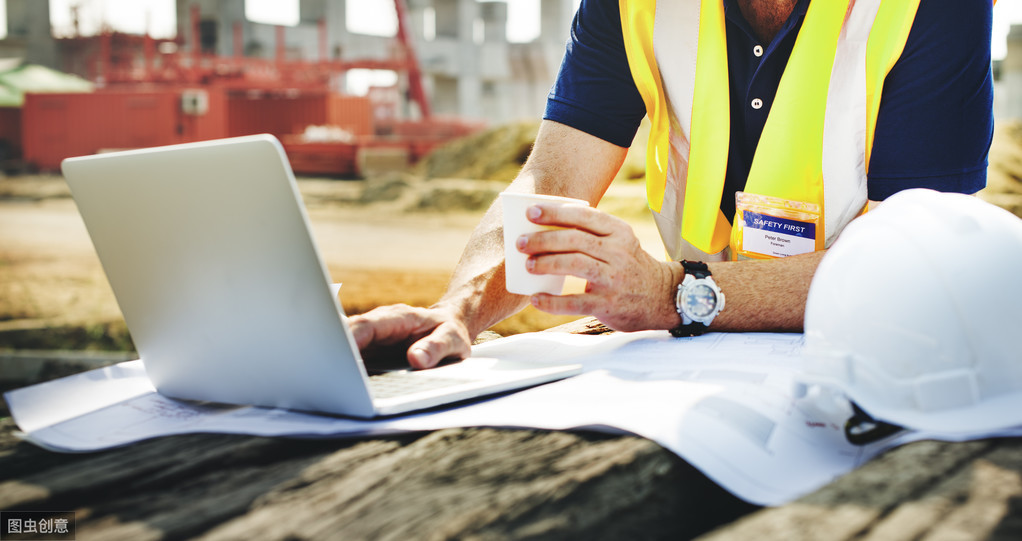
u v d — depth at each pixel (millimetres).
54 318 10586
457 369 983
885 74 1281
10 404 971
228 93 23188
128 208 841
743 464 654
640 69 1436
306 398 833
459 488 620
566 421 746
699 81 1404
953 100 1268
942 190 1305
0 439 854
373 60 24312
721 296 1168
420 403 821
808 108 1312
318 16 30781
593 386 883
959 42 1241
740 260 1322
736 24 1353
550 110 1526
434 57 30438
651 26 1415
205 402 961
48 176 21609
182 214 794
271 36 30047
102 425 873
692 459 652
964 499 502
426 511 582
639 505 612
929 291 680
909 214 727
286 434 779
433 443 730
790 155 1339
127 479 693
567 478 622
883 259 705
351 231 13742
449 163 19312
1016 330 682
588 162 1491
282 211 722
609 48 1461
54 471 726
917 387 671
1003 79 22047
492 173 18266
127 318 942
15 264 13062
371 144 20438
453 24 30812
